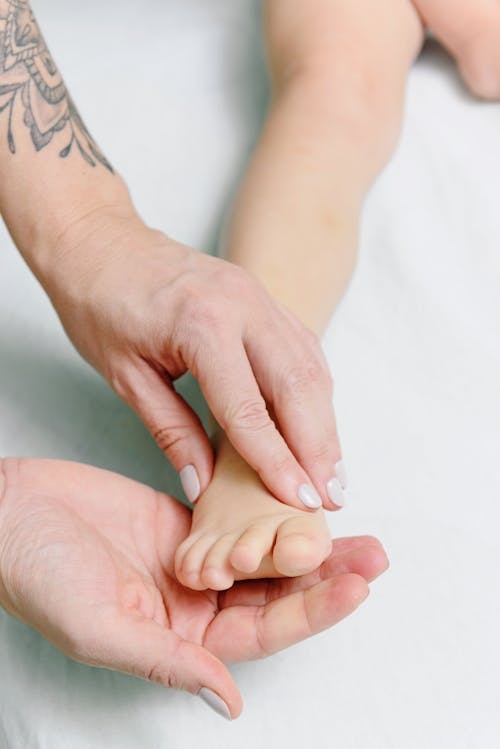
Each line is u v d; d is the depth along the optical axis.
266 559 0.58
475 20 0.85
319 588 0.57
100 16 0.96
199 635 0.59
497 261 0.78
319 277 0.73
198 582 0.58
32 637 0.64
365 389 0.73
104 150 0.87
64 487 0.61
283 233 0.73
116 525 0.61
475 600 0.64
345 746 0.60
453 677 0.62
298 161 0.77
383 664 0.62
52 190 0.67
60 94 0.69
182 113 0.89
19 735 0.62
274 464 0.60
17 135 0.67
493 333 0.75
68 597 0.56
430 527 0.67
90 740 0.61
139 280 0.64
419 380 0.73
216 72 0.92
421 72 0.91
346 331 0.75
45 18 0.97
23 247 0.68
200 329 0.61
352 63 0.81
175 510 0.63
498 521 0.67
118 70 0.92
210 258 0.65
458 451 0.70
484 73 0.86
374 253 0.79
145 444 0.71
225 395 0.61
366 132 0.79
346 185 0.77
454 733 0.60
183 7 0.97
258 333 0.62
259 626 0.57
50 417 0.72
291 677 0.62
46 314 0.77
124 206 0.68
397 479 0.68
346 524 0.67
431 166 0.84
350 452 0.70
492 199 0.82
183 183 0.84
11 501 0.59
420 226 0.81
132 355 0.64
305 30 0.83
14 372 0.74
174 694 0.62
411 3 0.86
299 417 0.62
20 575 0.57
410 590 0.64
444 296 0.77
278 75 0.84
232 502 0.62
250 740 0.60
